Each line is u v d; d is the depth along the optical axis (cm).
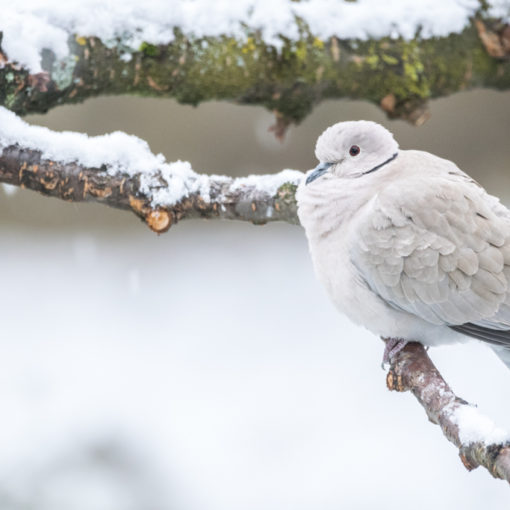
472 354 1331
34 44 774
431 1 865
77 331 1402
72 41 791
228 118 1608
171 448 1192
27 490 1123
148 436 1206
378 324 807
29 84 777
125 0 807
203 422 1229
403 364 723
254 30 834
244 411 1255
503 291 748
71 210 1595
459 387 1262
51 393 1266
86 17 793
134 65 813
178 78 829
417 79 868
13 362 1324
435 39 863
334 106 1608
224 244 1617
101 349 1366
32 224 1584
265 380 1313
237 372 1330
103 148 750
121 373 1315
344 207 799
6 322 1416
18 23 770
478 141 1647
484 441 582
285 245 1619
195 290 1503
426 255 760
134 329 1416
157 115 1592
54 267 1535
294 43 841
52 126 1550
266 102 873
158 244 1600
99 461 1171
